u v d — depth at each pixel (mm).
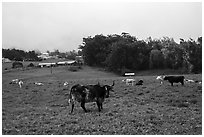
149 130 14055
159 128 14500
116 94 29203
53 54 194250
